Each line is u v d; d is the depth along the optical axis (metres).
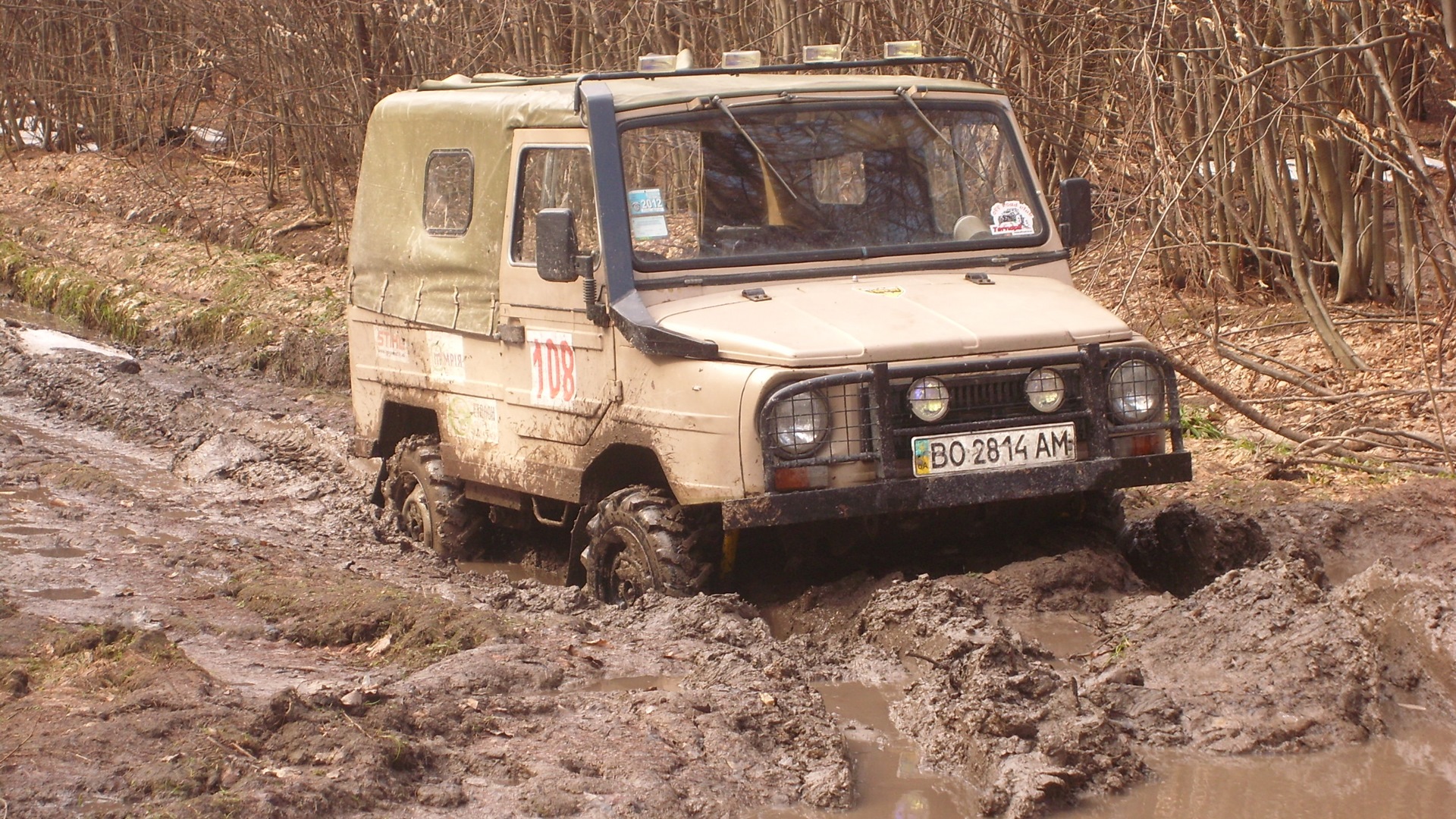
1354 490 7.72
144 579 6.71
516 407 6.89
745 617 5.87
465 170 7.13
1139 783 4.46
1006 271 6.56
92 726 4.50
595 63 14.47
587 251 6.34
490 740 4.65
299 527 8.29
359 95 16.34
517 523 7.52
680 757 4.51
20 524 8.01
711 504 6.00
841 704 5.12
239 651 5.65
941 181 6.62
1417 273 9.47
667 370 5.90
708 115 6.35
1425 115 13.02
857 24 11.52
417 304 7.54
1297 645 5.09
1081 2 10.41
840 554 6.13
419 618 5.84
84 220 20.72
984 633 5.24
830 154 6.48
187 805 3.97
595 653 5.46
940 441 5.62
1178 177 8.77
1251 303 11.81
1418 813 4.24
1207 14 9.03
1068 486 5.75
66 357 13.70
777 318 5.82
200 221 19.72
